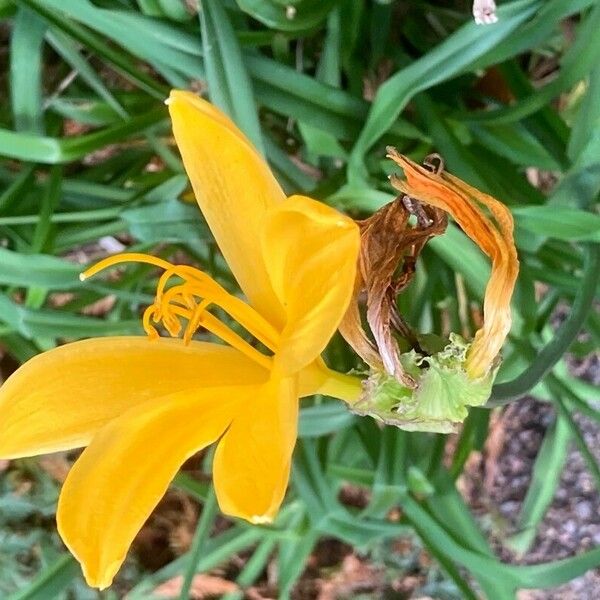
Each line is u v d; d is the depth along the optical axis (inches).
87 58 15.1
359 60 13.6
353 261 6.3
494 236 7.3
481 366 7.9
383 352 7.9
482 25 10.6
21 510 17.3
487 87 14.9
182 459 7.5
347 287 6.3
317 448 15.1
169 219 12.8
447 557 14.1
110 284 13.7
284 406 6.9
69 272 12.7
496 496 18.0
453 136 12.2
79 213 12.7
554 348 10.7
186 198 14.4
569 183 11.7
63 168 15.1
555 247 13.4
